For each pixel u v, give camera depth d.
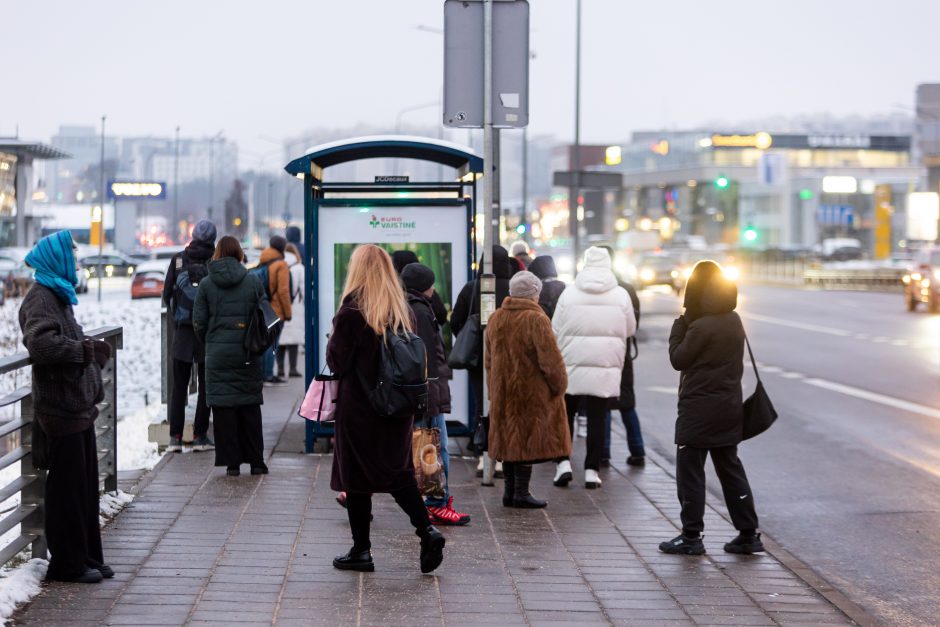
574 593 7.45
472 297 11.39
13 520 7.04
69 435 7.07
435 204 12.41
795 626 6.91
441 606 7.03
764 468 13.12
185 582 7.32
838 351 27.14
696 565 8.32
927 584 8.51
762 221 119.19
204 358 11.94
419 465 9.12
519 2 10.90
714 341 8.59
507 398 10.00
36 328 6.73
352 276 7.52
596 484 11.11
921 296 40.91
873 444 14.71
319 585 7.39
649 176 134.00
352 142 12.12
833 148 132.25
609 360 11.07
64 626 6.35
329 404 7.96
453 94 10.99
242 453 11.03
